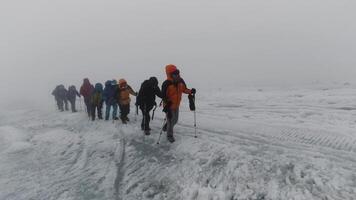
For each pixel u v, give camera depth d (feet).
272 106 44.50
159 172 23.90
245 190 19.06
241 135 29.01
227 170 21.40
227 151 24.16
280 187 18.44
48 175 26.32
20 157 31.71
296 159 21.33
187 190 20.61
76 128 41.50
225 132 30.50
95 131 38.14
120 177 24.43
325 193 17.21
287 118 35.32
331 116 34.32
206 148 25.67
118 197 21.70
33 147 34.65
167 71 28.19
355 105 39.17
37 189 23.85
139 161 26.50
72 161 29.12
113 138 33.86
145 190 22.08
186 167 23.43
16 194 23.31
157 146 28.94
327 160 20.80
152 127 35.78
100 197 21.91
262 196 18.22
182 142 28.27
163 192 21.42
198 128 33.01
